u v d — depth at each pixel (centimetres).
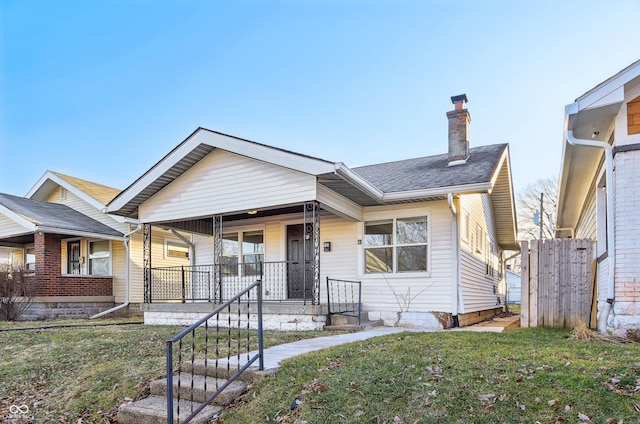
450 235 981
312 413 379
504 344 566
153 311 1082
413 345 564
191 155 993
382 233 1057
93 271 1579
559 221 1499
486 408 355
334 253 1098
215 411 416
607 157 708
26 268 1428
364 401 387
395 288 1020
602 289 769
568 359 454
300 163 852
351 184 885
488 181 897
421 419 351
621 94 666
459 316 964
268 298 1158
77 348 705
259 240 1210
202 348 652
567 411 340
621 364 422
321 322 884
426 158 1383
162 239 1600
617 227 684
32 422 459
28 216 1347
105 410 466
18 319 1255
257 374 466
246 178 951
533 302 855
